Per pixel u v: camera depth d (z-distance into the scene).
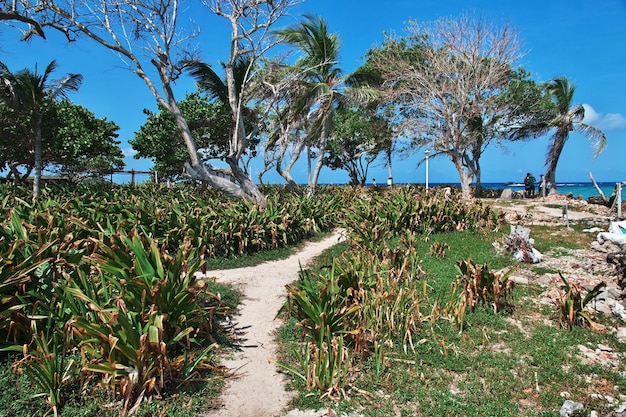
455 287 6.27
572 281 7.54
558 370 4.77
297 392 4.37
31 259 4.84
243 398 4.26
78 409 3.80
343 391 4.23
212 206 11.96
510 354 5.14
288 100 18.22
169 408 3.92
